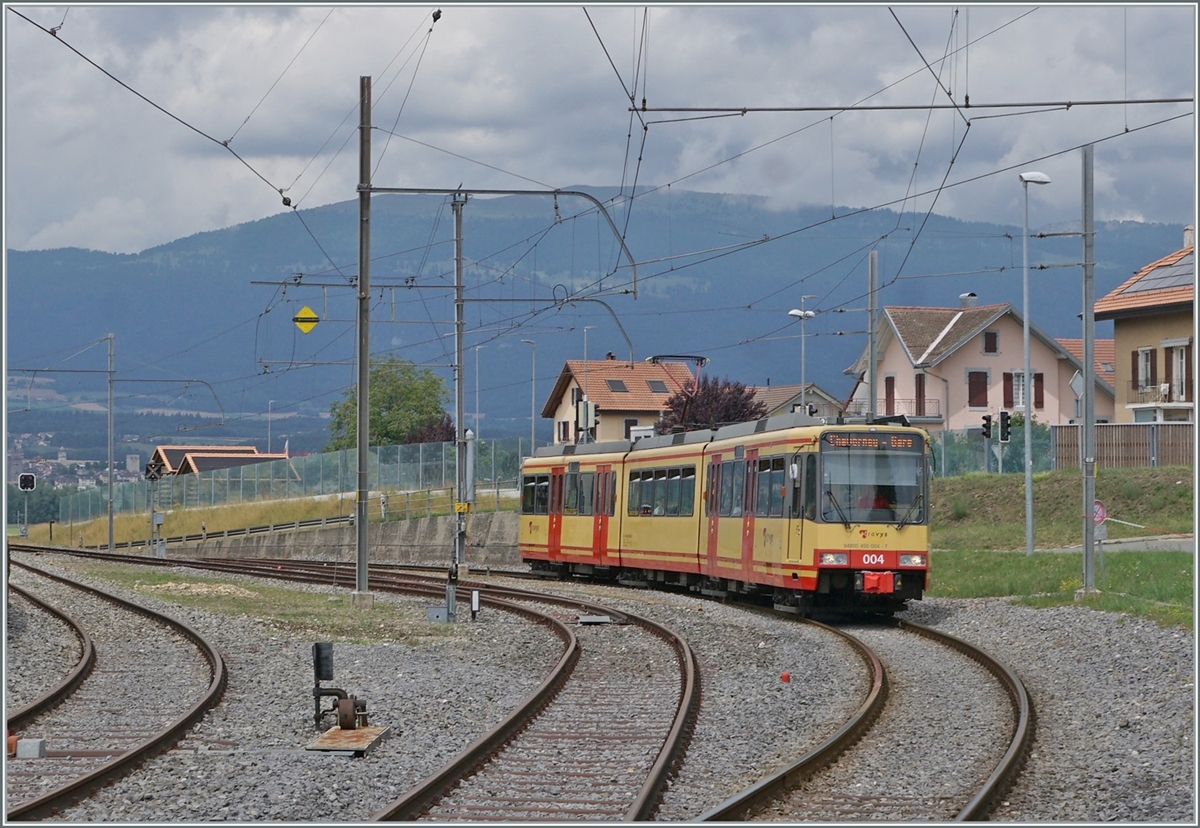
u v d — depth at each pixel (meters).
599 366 168.00
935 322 144.50
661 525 61.09
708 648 38.59
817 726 26.27
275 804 19.39
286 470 132.25
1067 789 20.50
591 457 69.38
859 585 46.09
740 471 53.22
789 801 19.67
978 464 104.00
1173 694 28.08
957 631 44.44
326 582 67.94
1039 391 142.00
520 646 40.00
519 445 119.69
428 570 85.19
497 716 27.78
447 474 115.56
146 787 20.36
